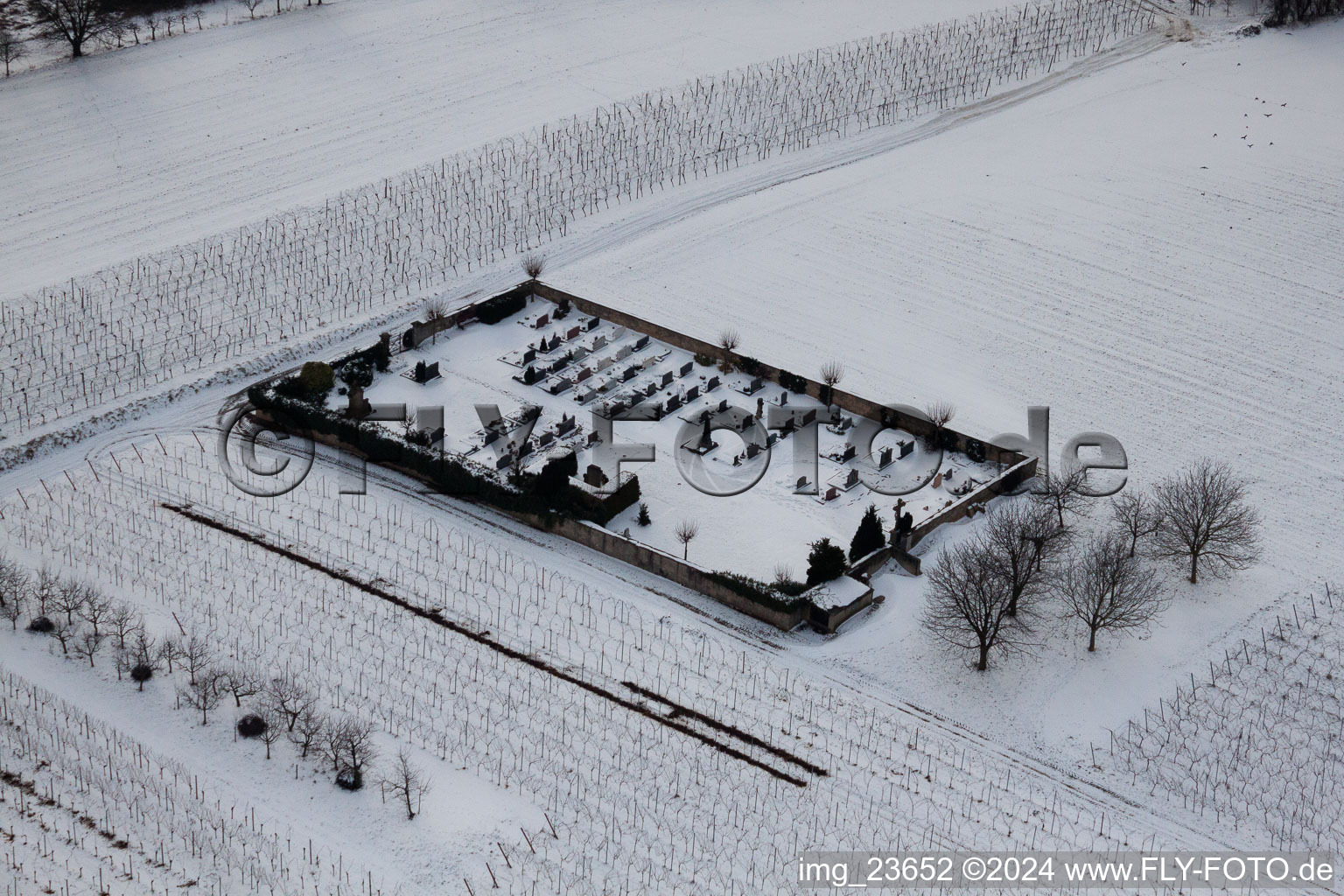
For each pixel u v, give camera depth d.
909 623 96.12
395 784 81.25
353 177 156.50
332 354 125.44
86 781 81.19
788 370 123.19
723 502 106.44
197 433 113.81
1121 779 84.69
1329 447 115.69
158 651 89.81
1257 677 92.00
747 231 146.88
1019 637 94.62
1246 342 129.25
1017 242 145.12
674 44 193.00
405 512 105.50
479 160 160.00
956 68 183.88
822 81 180.12
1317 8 196.12
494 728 86.25
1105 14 199.62
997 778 84.56
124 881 75.12
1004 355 126.94
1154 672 92.44
